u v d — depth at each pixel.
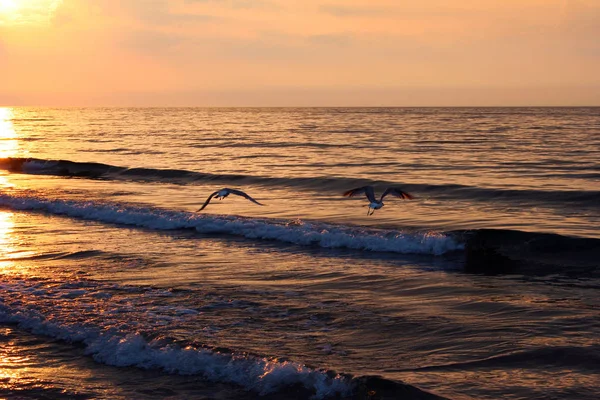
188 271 17.17
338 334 12.12
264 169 42.56
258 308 13.80
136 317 13.11
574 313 13.19
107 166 43.53
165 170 40.59
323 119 141.62
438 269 17.58
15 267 17.66
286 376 9.92
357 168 42.66
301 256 19.14
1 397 9.89
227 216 24.36
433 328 12.37
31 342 12.05
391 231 21.03
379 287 15.64
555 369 10.20
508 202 28.56
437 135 77.06
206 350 10.98
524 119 134.25
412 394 9.22
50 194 32.03
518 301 14.25
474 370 10.24
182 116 174.62
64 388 10.11
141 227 24.08
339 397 9.37
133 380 10.32
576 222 23.67
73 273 16.91
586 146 57.88
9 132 91.50
